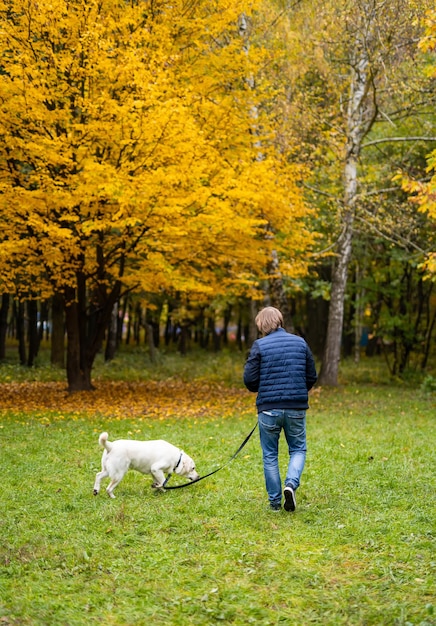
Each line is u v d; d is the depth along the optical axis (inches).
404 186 368.8
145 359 1074.1
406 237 704.4
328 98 691.4
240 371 860.0
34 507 231.0
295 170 567.5
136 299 941.2
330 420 452.8
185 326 1286.9
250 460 312.3
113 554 183.9
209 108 533.0
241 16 621.9
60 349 886.4
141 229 512.1
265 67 606.9
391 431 400.2
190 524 211.2
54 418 450.6
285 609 149.7
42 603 150.5
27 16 478.9
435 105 658.2
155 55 498.9
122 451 245.3
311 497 244.4
